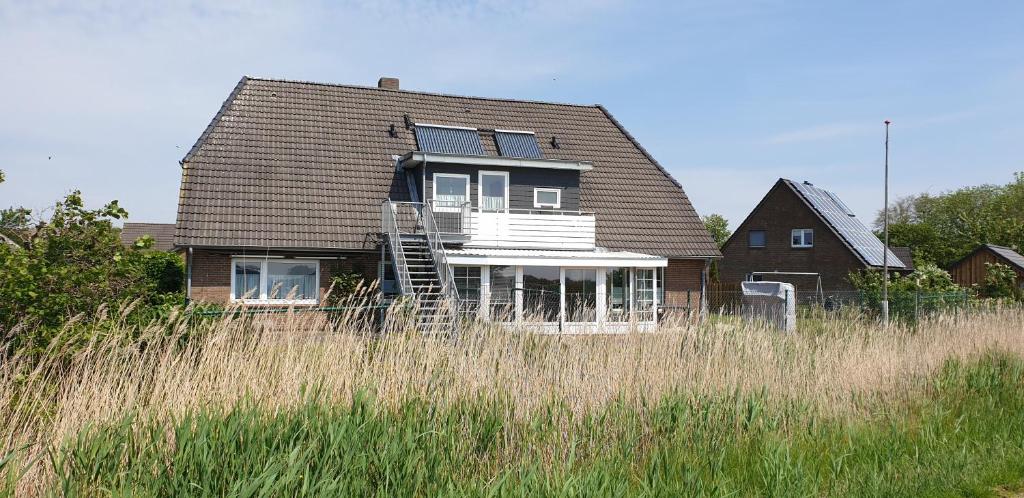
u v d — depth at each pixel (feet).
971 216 194.70
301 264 67.31
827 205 133.08
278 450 19.88
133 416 20.52
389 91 84.94
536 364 27.76
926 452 25.75
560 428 24.82
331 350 26.21
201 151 70.95
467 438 23.61
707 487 21.56
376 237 69.21
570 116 90.99
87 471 18.24
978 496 22.18
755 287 74.08
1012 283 100.42
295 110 78.59
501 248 72.95
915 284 80.69
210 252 64.49
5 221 33.27
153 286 32.48
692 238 80.79
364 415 21.66
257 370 24.72
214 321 26.91
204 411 19.97
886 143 74.08
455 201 74.02
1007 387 37.45
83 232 29.78
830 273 124.16
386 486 19.25
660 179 86.58
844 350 37.22
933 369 38.40
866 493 21.70
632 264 69.31
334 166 74.18
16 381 21.75
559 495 18.97
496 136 81.87
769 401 30.04
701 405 28.02
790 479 21.93
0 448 19.72
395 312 31.09
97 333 23.66
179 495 17.85
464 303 52.54
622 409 26.71
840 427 28.94
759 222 134.31
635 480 22.80
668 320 35.60
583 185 82.64
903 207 224.94
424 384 25.59
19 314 25.41
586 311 34.40
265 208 68.18
